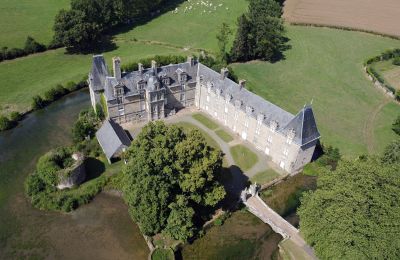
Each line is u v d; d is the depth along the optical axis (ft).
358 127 373.20
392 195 204.95
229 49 537.24
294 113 390.21
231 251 242.17
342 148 337.72
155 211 227.61
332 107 408.05
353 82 468.34
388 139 354.13
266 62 514.27
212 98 374.63
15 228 252.01
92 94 370.12
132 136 344.49
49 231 251.39
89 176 293.43
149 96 350.23
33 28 578.25
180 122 373.40
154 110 366.22
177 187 242.58
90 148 318.24
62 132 350.23
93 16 549.95
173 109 386.93
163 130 252.42
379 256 185.68
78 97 413.39
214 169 245.86
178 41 565.94
